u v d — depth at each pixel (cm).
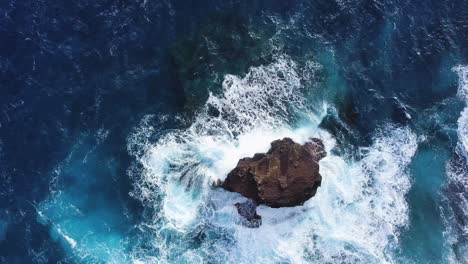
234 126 4628
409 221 4516
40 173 4388
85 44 4709
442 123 4766
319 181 4319
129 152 4500
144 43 4750
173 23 4825
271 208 4391
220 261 4303
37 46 4675
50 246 4212
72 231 4288
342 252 4381
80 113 4544
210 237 4362
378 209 4522
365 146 4669
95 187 4419
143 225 4353
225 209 4419
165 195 4438
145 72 4678
